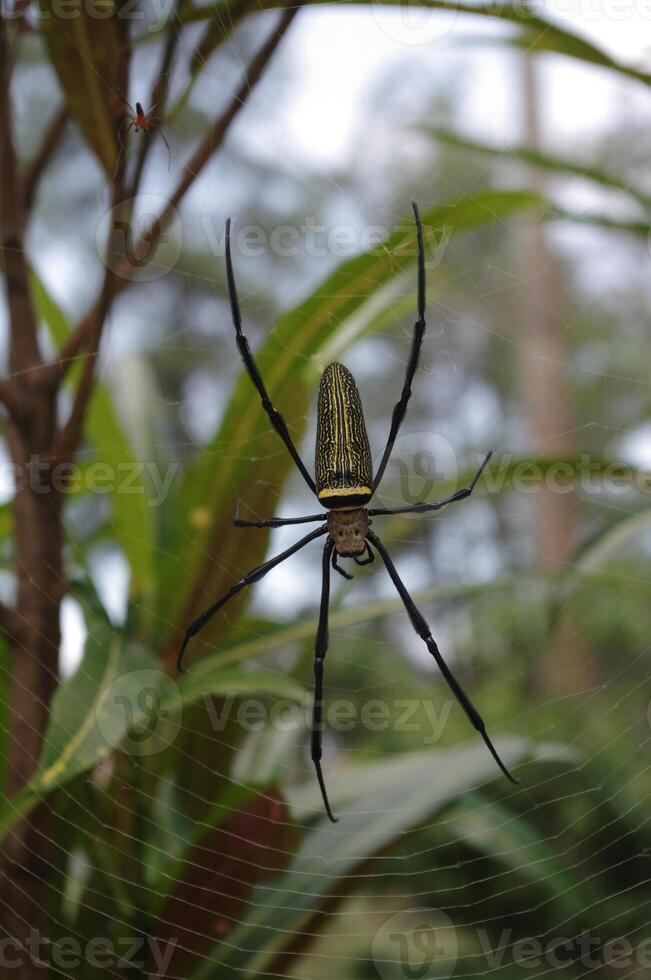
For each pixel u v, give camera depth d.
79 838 0.41
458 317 0.50
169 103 0.40
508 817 0.46
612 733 0.82
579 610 0.86
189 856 0.40
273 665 0.47
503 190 0.43
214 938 0.41
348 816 0.43
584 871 0.71
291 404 0.42
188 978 0.41
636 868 0.71
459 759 0.44
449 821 0.47
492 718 0.88
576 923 0.66
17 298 0.40
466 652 0.81
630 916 0.67
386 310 0.44
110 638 0.40
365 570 0.50
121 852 0.41
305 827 0.42
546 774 0.76
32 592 0.40
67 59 0.39
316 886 0.41
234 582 0.42
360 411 0.41
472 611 0.75
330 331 0.41
